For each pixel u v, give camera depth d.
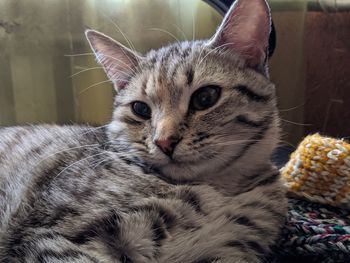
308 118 0.46
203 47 0.20
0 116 0.37
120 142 0.20
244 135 0.18
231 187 0.20
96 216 0.17
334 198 0.21
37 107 0.38
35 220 0.18
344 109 0.45
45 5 0.36
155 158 0.18
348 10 0.44
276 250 0.19
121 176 0.19
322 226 0.19
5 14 0.36
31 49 0.37
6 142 0.24
